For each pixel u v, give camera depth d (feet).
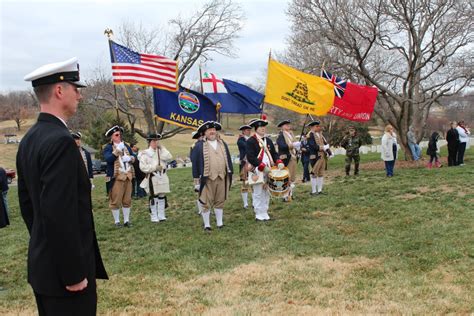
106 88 91.71
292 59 69.82
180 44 102.01
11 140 213.87
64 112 9.02
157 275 20.21
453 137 54.08
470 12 52.60
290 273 19.36
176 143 209.97
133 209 39.70
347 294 16.61
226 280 18.98
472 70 57.52
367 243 23.22
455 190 35.06
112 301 17.04
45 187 8.00
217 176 28.71
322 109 37.42
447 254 20.30
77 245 8.12
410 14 53.62
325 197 36.94
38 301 8.96
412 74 58.29
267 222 29.63
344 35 55.77
